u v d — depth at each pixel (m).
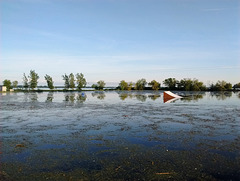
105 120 12.58
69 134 9.18
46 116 14.02
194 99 29.55
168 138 8.52
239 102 24.34
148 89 82.12
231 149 7.10
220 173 5.28
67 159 6.21
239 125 11.05
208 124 11.34
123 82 79.88
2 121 12.20
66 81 75.62
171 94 32.59
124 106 20.19
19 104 21.81
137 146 7.46
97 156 6.47
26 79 68.00
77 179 4.96
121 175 5.17
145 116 14.06
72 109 17.78
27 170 5.45
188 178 5.01
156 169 5.51
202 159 6.20
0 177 5.04
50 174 5.22
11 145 7.58
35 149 7.14
